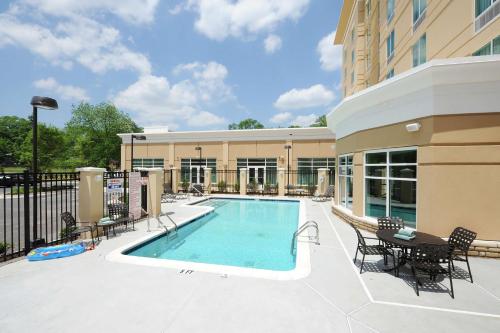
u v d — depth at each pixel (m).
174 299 4.29
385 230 6.22
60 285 4.79
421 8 12.73
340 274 5.41
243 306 4.10
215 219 13.05
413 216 7.56
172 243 8.92
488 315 3.96
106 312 3.91
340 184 12.80
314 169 24.36
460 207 6.62
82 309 3.99
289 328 3.56
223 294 4.47
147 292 4.53
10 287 4.71
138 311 3.94
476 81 6.36
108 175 9.62
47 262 5.95
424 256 4.65
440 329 3.59
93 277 5.14
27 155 33.59
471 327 3.64
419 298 4.45
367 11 23.09
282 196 21.16
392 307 4.15
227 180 26.30
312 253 6.82
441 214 6.75
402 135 7.77
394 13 16.28
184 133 27.55
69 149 44.94
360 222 9.53
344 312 3.98
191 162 27.61
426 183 6.98
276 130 25.03
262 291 4.60
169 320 3.71
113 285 4.79
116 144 49.12
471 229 6.55
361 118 9.67
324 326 3.62
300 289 4.71
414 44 13.45
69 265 5.77
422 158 7.10
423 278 5.24
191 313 3.89
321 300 4.33
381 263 6.08
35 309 3.99
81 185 8.17
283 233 10.29
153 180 11.74
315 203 17.09
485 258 6.39
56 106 7.21
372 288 4.79
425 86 6.91
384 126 8.51
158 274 5.29
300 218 11.61
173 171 23.42
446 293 4.64
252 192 23.30
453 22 10.15
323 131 24.12
